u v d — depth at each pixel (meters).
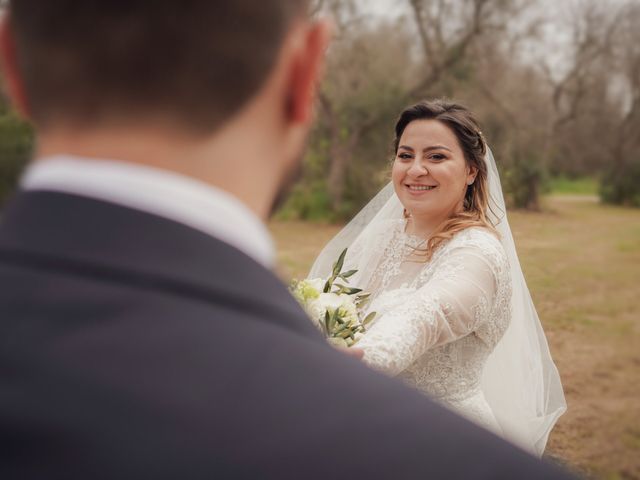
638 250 12.25
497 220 2.62
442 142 2.44
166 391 0.39
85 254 0.42
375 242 2.72
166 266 0.43
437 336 2.03
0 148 15.41
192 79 0.46
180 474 0.37
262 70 0.49
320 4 12.27
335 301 2.15
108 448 0.37
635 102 25.00
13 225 0.44
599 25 23.70
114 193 0.44
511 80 20.52
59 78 0.46
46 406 0.38
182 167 0.46
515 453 0.42
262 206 0.52
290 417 0.40
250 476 0.37
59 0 0.46
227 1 0.47
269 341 0.43
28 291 0.41
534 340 2.78
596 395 5.43
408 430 0.41
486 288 2.16
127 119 0.46
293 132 0.55
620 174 24.77
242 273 0.45
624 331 6.97
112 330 0.40
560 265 7.58
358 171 19.02
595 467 4.30
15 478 0.37
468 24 19.30
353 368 0.44
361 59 19.25
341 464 0.39
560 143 24.16
